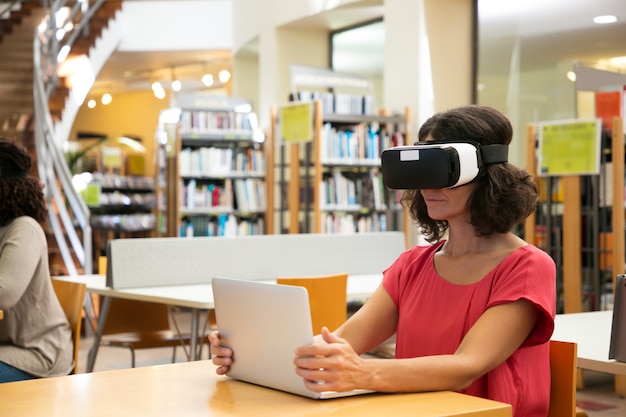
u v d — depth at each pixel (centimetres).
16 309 301
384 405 157
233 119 866
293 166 795
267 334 170
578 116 639
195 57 1350
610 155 525
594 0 638
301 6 920
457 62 743
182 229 848
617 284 214
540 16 683
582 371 506
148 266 452
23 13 1077
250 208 866
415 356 192
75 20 1176
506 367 181
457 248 193
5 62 991
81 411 155
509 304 179
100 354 641
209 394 168
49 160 830
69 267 752
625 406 462
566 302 527
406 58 749
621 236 502
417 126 738
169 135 876
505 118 190
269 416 150
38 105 855
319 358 159
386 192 780
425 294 194
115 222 1227
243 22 1079
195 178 873
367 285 442
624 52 616
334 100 778
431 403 158
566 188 528
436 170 176
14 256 295
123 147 1750
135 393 169
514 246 188
